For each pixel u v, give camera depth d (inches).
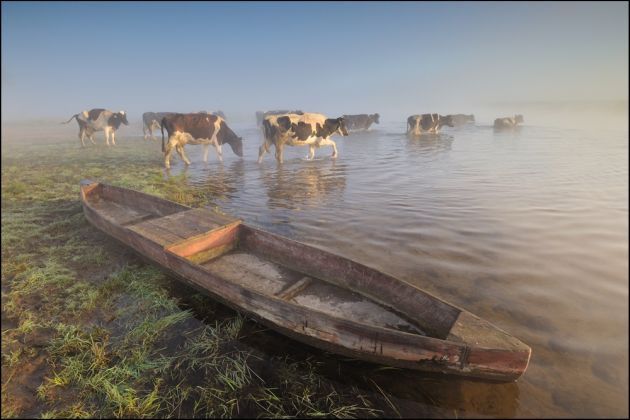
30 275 232.1
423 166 556.1
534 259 233.5
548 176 470.0
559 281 205.6
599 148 722.8
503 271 219.1
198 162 649.6
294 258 226.1
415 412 128.1
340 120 622.5
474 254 243.4
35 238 301.4
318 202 376.5
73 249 278.2
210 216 268.2
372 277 187.8
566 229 281.3
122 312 196.1
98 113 890.7
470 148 754.2
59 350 165.8
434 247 256.7
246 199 396.5
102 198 386.0
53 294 215.0
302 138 597.3
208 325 183.6
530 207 338.6
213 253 243.8
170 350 166.2
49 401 140.6
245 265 233.6
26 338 175.8
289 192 420.2
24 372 154.9
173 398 140.5
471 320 143.0
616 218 302.8
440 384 139.8
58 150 848.3
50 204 395.2
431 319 160.9
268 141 603.2
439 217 318.3
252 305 169.5
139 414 133.6
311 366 153.3
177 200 391.9
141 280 225.8
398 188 424.5
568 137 943.7
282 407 134.0
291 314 155.1
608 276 208.5
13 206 388.8
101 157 716.0
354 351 146.6
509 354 125.1
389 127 1504.7
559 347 152.7
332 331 146.8
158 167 599.5
